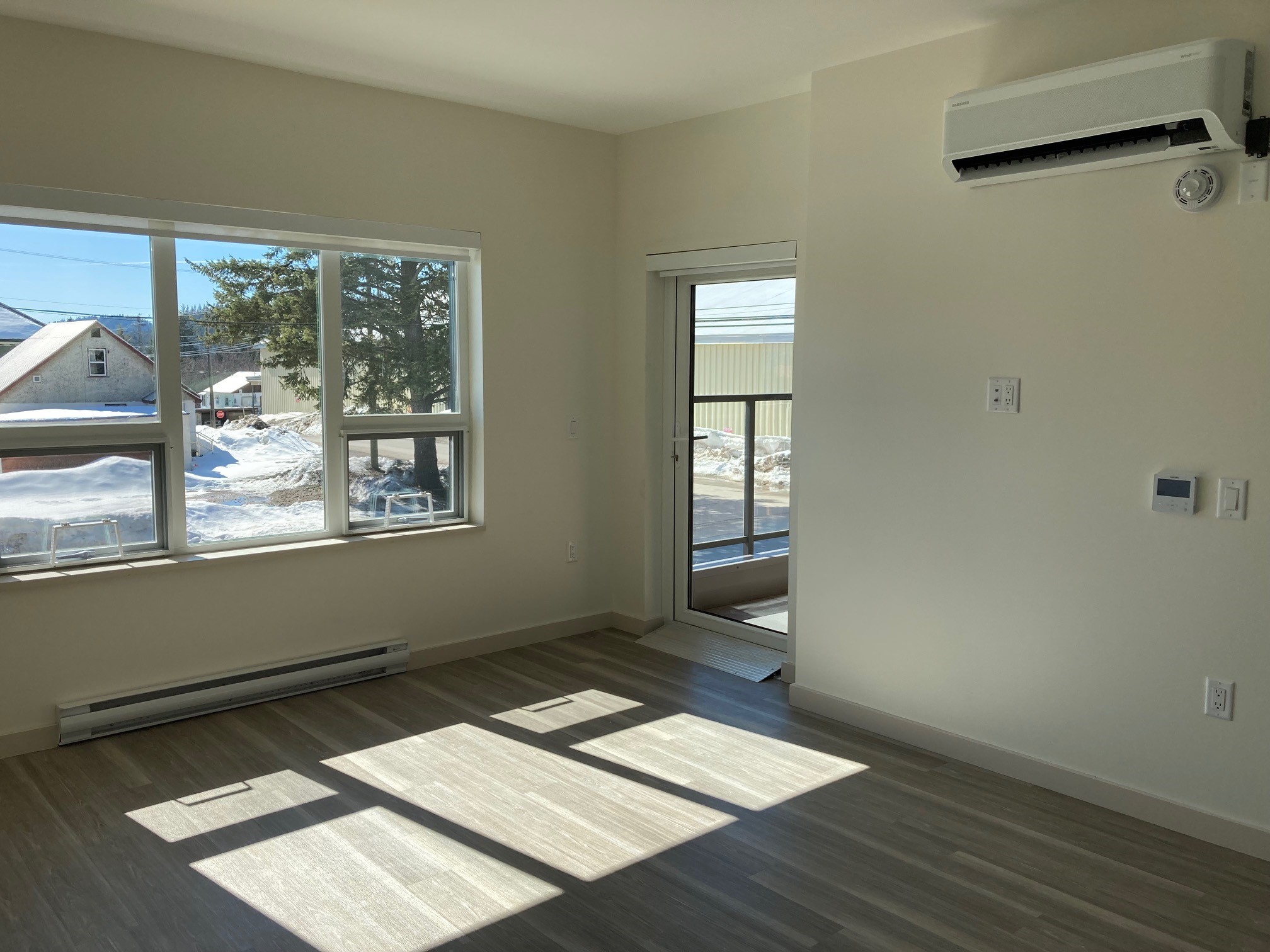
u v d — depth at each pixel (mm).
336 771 3430
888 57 3646
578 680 4473
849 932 2475
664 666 4711
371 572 4430
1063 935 2475
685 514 5191
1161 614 3043
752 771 3475
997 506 3432
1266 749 2855
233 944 2410
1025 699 3404
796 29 3398
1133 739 3139
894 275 3686
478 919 2518
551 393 5016
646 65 3871
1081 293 3158
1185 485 2943
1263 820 2875
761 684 4457
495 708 4094
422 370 4648
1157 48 2799
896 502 3744
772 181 4414
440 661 4695
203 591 3941
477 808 3154
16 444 3547
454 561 4723
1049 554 3305
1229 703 2912
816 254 3951
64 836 2957
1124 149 2953
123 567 3709
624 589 5359
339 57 3791
